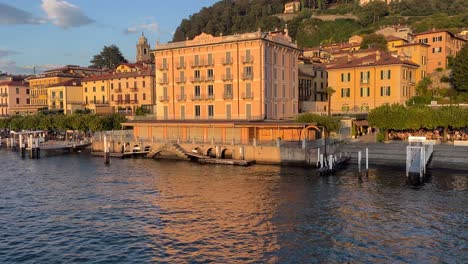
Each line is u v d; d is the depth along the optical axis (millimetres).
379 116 67438
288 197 42781
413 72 91875
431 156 57812
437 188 45344
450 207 37906
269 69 79812
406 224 33531
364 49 118062
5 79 175375
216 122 74438
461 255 27422
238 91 79125
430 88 96312
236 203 40875
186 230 33125
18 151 95438
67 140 101562
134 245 30125
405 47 98875
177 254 28328
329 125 65438
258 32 76312
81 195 46125
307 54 134625
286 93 87125
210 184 50219
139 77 115438
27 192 48250
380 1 197750
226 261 27016
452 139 67938
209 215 37031
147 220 36000
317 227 33188
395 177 51844
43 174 61094
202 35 82875
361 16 190875
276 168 60844
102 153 81625
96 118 97062
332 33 192750
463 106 74000
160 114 89688
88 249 29562
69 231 33562
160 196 44688
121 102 119750
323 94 112062
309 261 26812
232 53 79312
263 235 31625
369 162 61969
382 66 86062
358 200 40969
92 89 128375
